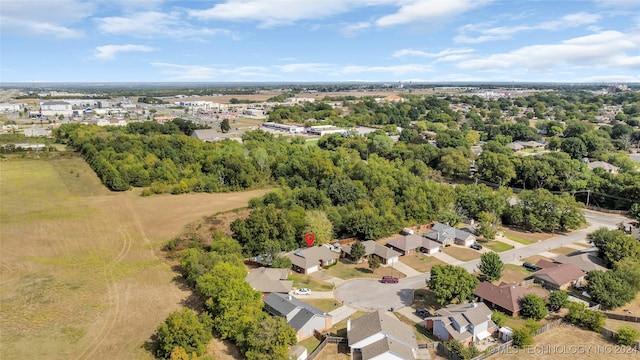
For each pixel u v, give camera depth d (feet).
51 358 179.93
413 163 533.96
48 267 265.54
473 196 394.93
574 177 470.39
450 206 378.53
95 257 281.95
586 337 202.39
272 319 187.83
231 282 209.87
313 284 261.65
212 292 207.62
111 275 257.34
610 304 229.25
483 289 238.27
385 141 630.33
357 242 294.05
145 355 183.42
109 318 211.20
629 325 214.07
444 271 233.35
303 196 370.53
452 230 343.05
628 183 426.92
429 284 234.58
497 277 261.24
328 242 322.34
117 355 183.11
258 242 292.20
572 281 261.85
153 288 242.37
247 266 281.33
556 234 362.12
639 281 238.27
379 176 426.51
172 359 171.94
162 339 181.88
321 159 462.60
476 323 200.23
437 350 191.72
